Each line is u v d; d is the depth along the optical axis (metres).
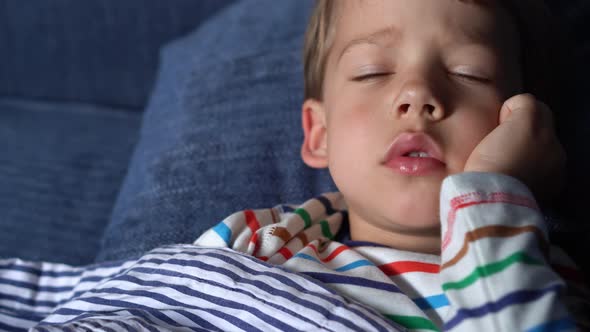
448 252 0.62
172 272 0.73
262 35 1.27
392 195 0.73
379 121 0.76
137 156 1.19
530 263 0.59
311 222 0.87
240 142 1.08
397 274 0.74
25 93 1.69
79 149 1.46
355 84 0.80
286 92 1.15
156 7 1.57
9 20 1.64
